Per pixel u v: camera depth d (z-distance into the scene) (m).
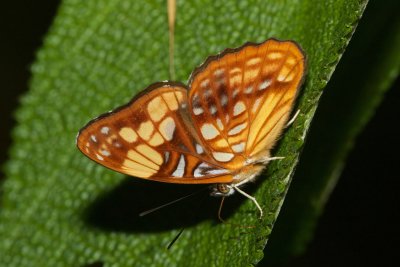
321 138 0.35
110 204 0.36
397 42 0.34
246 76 0.32
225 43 0.35
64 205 0.36
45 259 0.36
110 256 0.35
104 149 0.32
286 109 0.32
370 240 0.39
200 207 0.35
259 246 0.31
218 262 0.33
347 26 0.31
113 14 0.36
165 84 0.32
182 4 0.35
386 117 0.39
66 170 0.36
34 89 0.36
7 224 0.36
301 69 0.32
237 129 0.33
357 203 0.39
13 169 0.36
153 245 0.35
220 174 0.33
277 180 0.31
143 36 0.36
